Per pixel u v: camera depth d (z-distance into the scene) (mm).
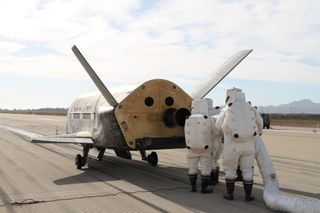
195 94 10992
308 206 6234
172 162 14102
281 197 6906
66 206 7320
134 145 9953
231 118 7477
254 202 7648
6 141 22750
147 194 8367
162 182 9859
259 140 8117
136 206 7301
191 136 8219
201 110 8500
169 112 10195
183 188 9055
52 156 15758
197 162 8523
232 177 7746
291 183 9906
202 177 8406
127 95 10023
